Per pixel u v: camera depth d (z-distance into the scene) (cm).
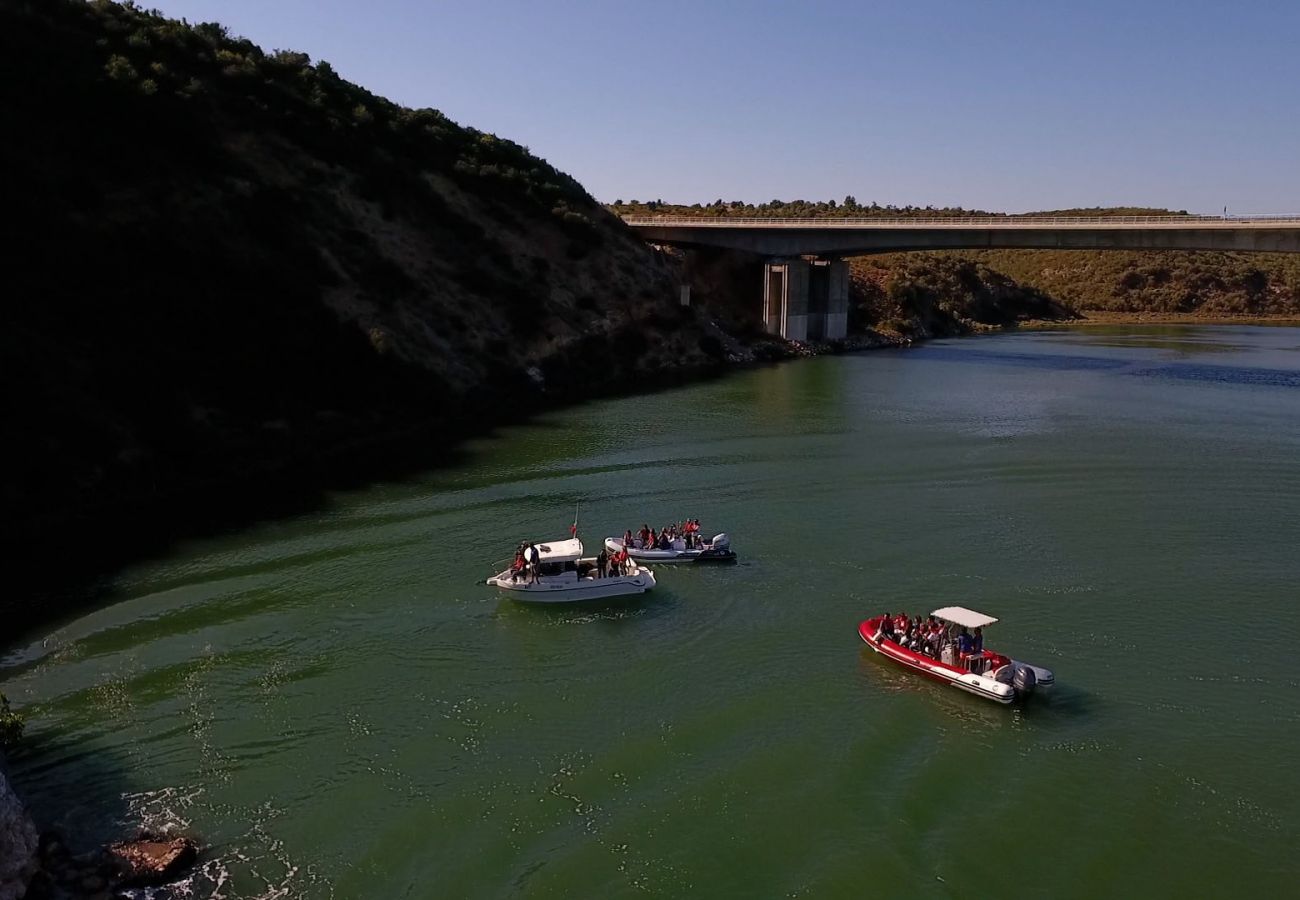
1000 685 3438
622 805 2895
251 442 6462
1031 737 3281
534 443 7231
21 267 6291
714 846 2719
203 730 3269
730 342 12738
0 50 7788
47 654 3781
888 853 2695
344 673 3678
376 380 7794
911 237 12719
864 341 14925
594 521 5403
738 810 2875
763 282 14750
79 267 6606
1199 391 9856
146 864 2550
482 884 2569
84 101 7931
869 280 17800
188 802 2884
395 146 11169
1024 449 7031
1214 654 3838
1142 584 4497
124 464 5697
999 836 2778
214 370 6794
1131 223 10994
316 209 9131
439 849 2697
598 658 3828
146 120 8269
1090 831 2806
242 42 10925
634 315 11412
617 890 2548
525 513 5519
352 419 7294
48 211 6750
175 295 7006
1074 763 3130
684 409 8688
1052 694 3544
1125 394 9650
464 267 10131
